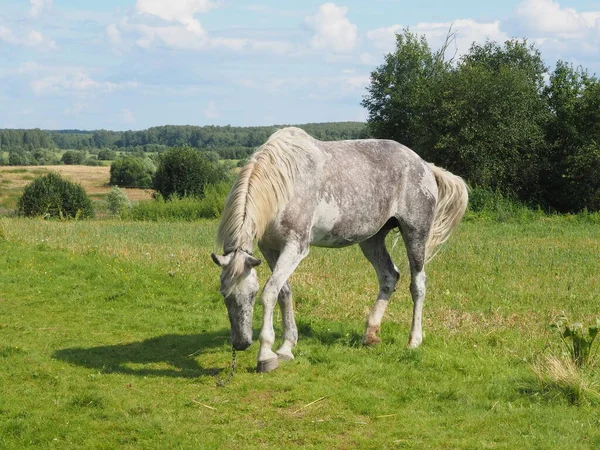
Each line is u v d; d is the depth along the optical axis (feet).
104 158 416.87
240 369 22.03
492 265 42.47
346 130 319.88
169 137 482.28
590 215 82.58
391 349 23.85
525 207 89.35
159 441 16.66
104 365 22.62
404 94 130.21
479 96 99.09
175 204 106.93
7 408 18.67
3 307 31.14
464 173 105.40
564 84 110.01
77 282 35.88
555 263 43.45
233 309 20.21
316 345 24.40
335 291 33.73
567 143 105.70
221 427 17.44
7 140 531.50
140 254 44.24
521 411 18.39
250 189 20.59
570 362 20.76
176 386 20.65
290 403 19.07
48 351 24.34
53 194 115.65
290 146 21.90
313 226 22.35
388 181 23.91
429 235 25.54
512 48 121.90
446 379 21.04
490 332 26.27
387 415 18.20
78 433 17.06
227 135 399.24
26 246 45.73
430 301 32.14
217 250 21.49
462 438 16.83
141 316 29.66
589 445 16.28
